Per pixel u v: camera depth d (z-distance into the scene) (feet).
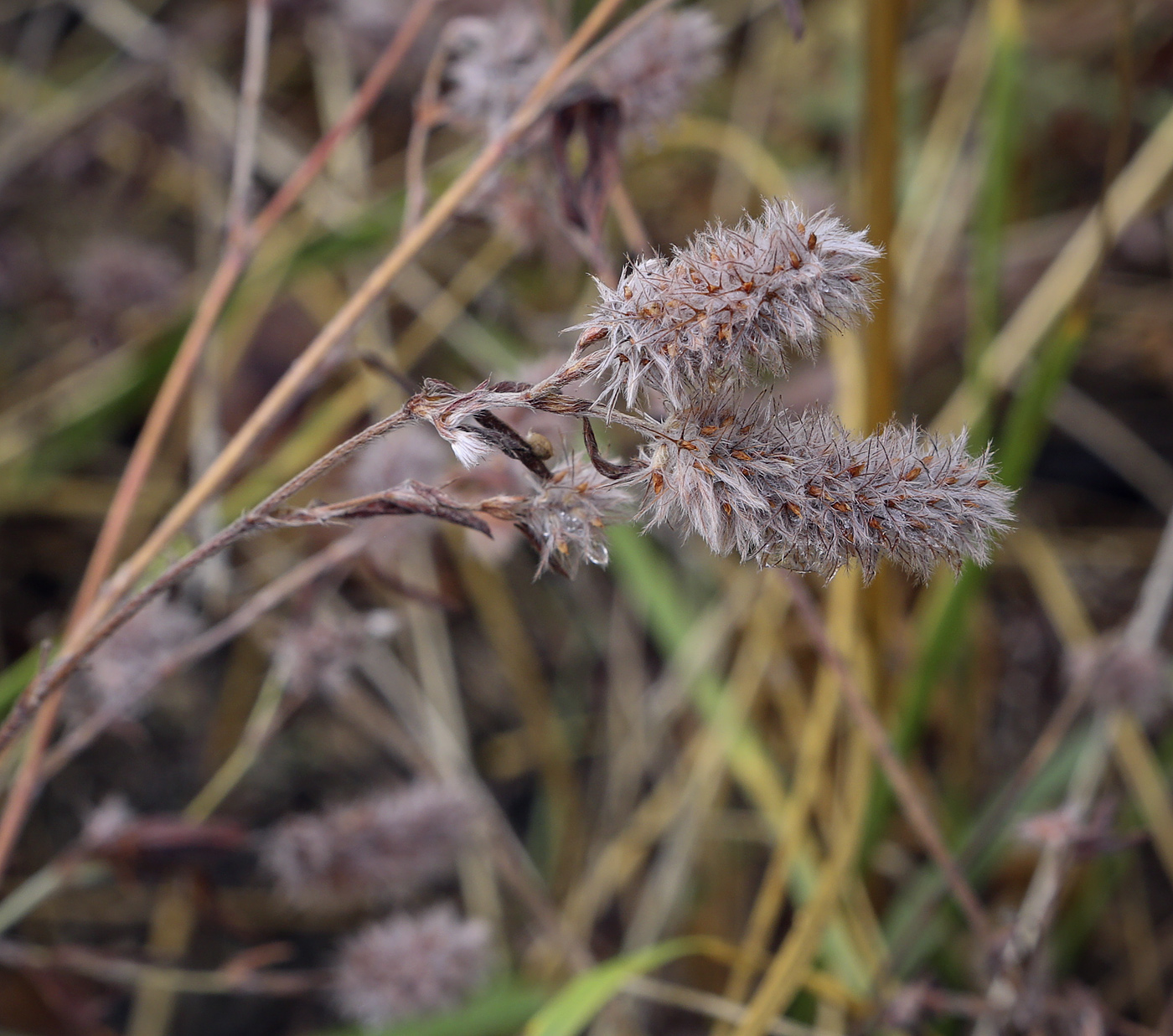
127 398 1.03
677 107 0.71
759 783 0.92
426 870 0.80
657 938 1.01
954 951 0.92
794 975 0.73
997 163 0.94
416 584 1.10
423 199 0.72
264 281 1.00
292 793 1.13
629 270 0.55
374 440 0.56
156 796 1.11
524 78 0.72
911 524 0.55
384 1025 0.77
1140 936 1.06
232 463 0.67
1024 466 0.88
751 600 1.03
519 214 0.73
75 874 0.77
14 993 0.92
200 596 0.93
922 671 0.86
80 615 0.71
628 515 0.57
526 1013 0.79
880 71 0.74
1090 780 0.86
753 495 0.54
